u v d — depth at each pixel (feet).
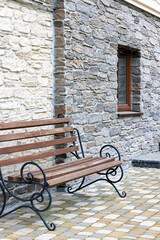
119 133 20.57
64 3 15.79
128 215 12.67
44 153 13.69
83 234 10.89
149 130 24.35
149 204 13.98
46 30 15.61
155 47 24.95
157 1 24.53
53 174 11.90
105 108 19.20
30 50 14.80
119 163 15.02
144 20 23.32
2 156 13.57
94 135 18.24
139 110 23.00
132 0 21.43
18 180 11.73
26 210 13.44
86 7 17.43
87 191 16.16
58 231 11.16
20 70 14.30
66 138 15.10
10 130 13.98
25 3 14.42
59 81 15.96
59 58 15.90
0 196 13.23
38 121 13.97
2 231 11.20
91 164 13.94
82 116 17.21
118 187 16.81
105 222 11.96
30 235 10.84
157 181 17.97
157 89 25.36
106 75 19.27
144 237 10.61
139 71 22.90
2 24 13.46
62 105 15.93
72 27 16.38
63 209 13.47
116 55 20.20
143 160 21.63
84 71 17.38
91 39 17.89
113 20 19.85
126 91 23.20
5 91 13.64
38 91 15.25
